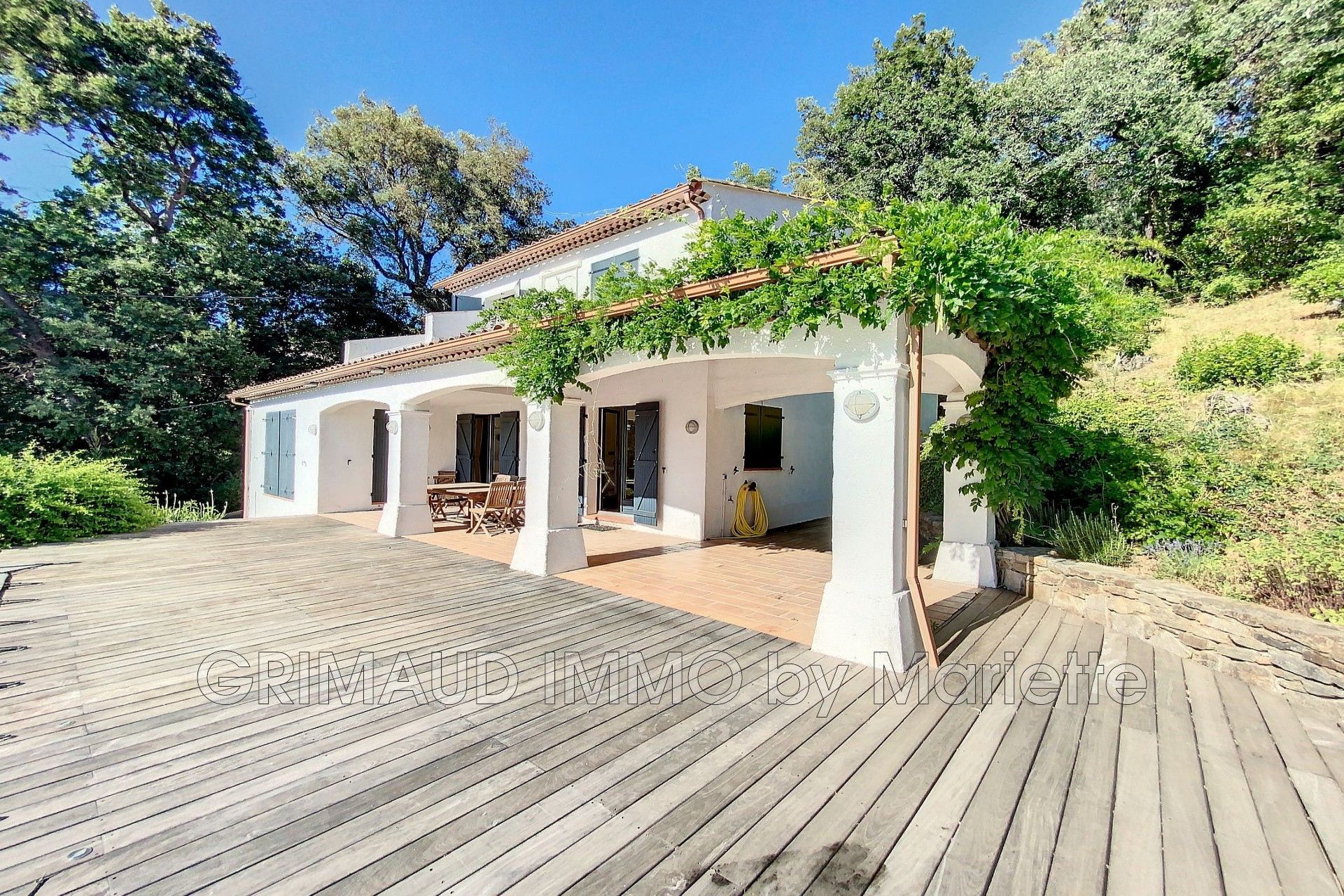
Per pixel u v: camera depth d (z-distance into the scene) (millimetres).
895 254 3662
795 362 8188
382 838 2084
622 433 11000
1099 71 15117
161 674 3566
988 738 2920
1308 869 2006
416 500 9281
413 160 23891
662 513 9766
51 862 1920
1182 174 15320
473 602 5348
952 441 5754
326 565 6871
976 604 5449
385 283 25625
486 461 13375
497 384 7234
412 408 9211
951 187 16719
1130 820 2275
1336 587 3887
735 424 9789
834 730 2979
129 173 17594
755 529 9773
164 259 17828
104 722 2941
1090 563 5332
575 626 4664
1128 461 6023
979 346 5531
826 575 6602
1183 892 1895
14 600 5168
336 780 2455
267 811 2232
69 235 16281
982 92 18109
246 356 18312
